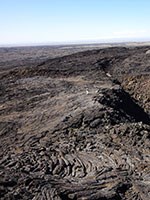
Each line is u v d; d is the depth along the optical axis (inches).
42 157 794.8
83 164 750.5
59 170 726.5
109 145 840.3
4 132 1001.5
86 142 872.3
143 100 1576.0
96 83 1612.9
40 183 618.8
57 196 576.1
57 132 956.6
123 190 622.2
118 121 1032.8
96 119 1015.6
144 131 898.1
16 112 1184.8
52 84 1585.9
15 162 765.9
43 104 1244.5
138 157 765.9
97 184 641.6
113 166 733.3
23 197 562.9
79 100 1228.5
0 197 545.0
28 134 966.4
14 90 1482.5
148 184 640.4
